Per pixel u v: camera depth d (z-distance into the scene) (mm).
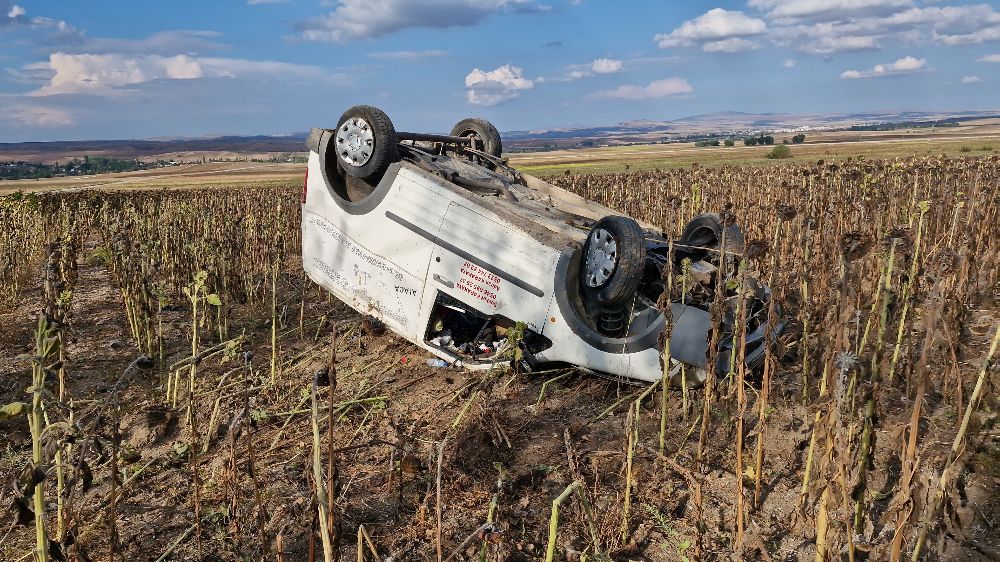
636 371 5578
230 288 9891
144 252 8383
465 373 6477
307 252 8109
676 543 3664
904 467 2834
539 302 6070
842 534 3564
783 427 4926
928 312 2732
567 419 5430
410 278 6949
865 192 9164
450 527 3867
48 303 4484
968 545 3463
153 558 3668
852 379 3605
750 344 5617
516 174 8453
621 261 5488
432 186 6828
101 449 3016
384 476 4500
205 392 6160
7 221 14227
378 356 7090
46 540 2727
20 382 6344
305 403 5859
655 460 4559
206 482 4500
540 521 3926
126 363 7004
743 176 17641
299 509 3477
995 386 4984
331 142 7766
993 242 8648
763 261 8445
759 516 3900
